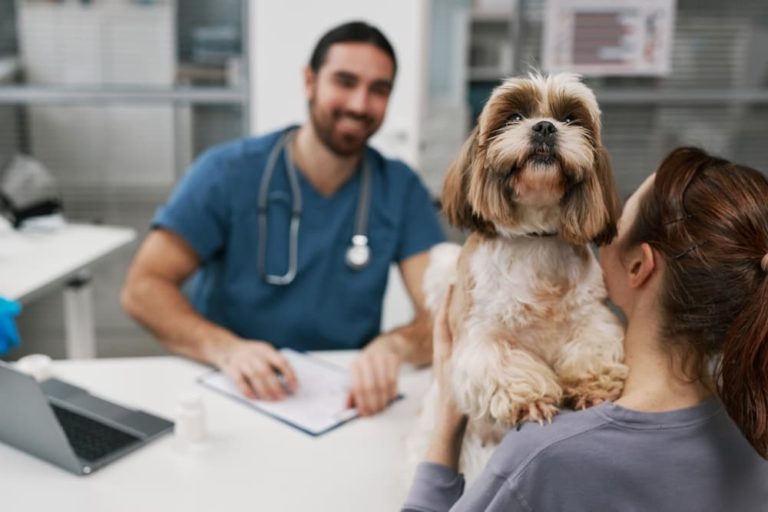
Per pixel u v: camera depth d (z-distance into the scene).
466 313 0.94
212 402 1.29
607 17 3.10
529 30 3.13
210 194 1.61
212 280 1.72
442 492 0.89
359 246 1.66
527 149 0.84
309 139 1.64
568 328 0.92
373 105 1.60
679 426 0.75
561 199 0.87
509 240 0.93
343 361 1.49
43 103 3.21
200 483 1.05
